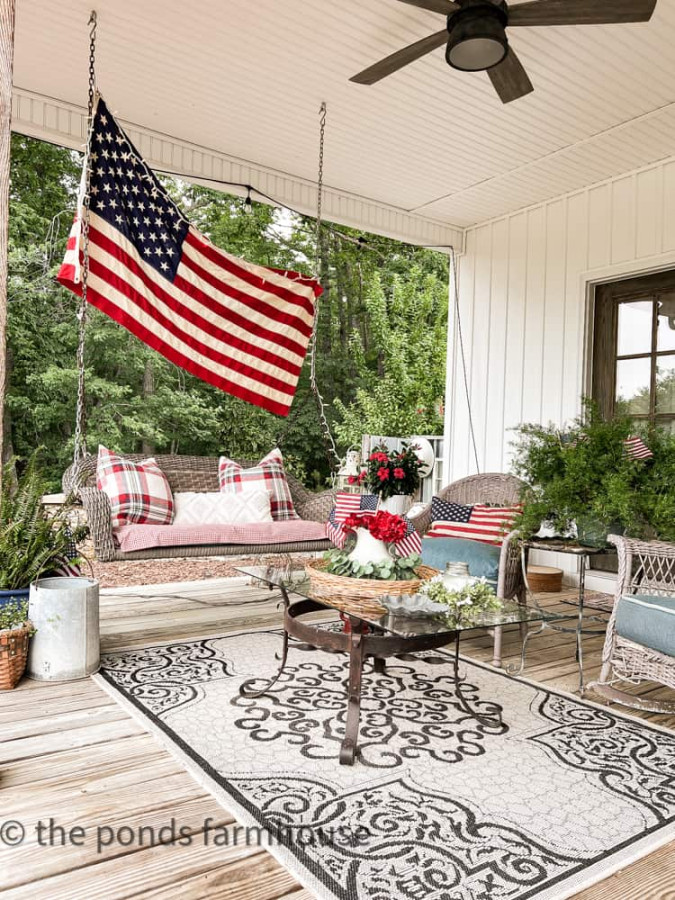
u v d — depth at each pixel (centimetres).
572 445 334
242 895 146
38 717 238
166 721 238
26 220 1063
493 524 381
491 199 581
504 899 147
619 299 536
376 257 1401
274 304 452
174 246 413
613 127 452
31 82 418
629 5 262
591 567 532
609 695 269
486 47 277
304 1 337
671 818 185
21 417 1068
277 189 539
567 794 197
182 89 422
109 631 356
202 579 545
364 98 427
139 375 1153
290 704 260
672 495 293
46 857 157
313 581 261
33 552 293
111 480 403
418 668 314
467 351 648
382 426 1205
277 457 486
